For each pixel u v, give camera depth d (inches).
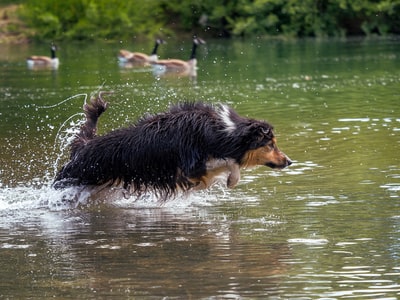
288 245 331.6
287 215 376.5
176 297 279.1
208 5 1497.3
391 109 657.0
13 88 858.8
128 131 402.3
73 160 414.0
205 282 292.4
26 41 1437.0
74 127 537.6
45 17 1449.3
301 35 1476.4
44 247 340.8
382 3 1429.6
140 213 394.6
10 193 431.8
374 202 390.6
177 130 391.5
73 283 295.4
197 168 390.6
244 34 1494.8
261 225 362.0
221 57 1166.3
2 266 316.8
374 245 327.6
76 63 1115.3
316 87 807.1
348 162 475.2
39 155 519.5
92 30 1472.7
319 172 454.3
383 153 494.6
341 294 277.9
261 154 394.3
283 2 1470.2
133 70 1023.6
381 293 277.9
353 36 1459.2
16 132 600.7
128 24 1475.1
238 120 392.8
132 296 281.0
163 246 336.8
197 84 860.6
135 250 332.5
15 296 284.4
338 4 1453.0
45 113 684.1
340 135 553.6
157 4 1513.3
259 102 717.9
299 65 1011.3
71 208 407.5
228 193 420.2
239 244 335.6
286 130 577.6
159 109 672.4
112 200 415.5
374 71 921.5
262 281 291.9
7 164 495.2
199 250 329.4
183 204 405.1
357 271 298.8
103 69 1036.5
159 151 392.8
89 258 323.9
